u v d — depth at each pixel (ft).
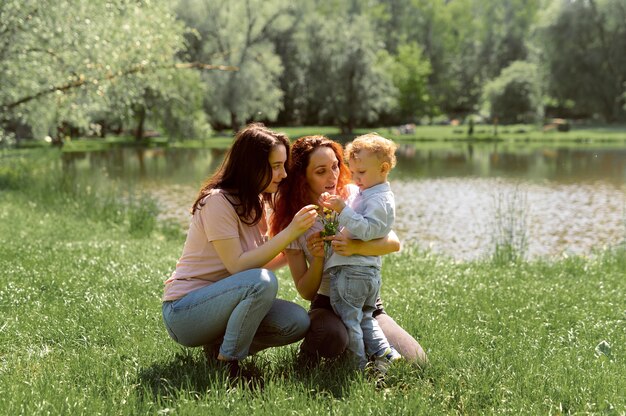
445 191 68.69
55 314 16.52
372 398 11.11
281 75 196.54
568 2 181.37
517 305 18.94
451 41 268.21
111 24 51.57
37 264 21.81
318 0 242.78
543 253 39.19
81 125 62.13
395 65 214.90
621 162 100.27
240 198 12.53
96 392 11.40
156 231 39.45
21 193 50.44
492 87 213.46
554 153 120.37
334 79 181.68
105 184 71.36
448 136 176.86
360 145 12.96
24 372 12.59
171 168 92.53
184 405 10.68
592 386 11.94
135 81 57.06
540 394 11.60
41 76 52.54
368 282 12.88
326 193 12.79
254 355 13.64
